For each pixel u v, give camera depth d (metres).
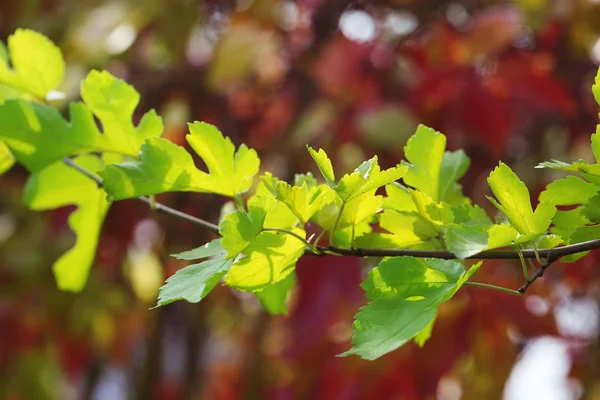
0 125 0.87
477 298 1.46
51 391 2.05
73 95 1.54
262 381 2.01
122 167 0.82
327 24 1.81
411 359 1.48
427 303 0.75
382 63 1.63
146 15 1.68
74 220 0.97
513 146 1.68
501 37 1.51
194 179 0.83
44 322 2.02
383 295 0.76
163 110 1.85
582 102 1.66
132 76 1.84
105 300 2.05
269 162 1.84
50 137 0.87
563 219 0.79
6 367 1.94
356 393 1.49
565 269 1.66
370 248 0.81
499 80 1.53
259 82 1.83
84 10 1.67
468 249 0.75
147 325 2.30
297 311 1.47
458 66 1.54
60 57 0.92
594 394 1.75
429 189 0.84
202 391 2.44
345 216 0.80
